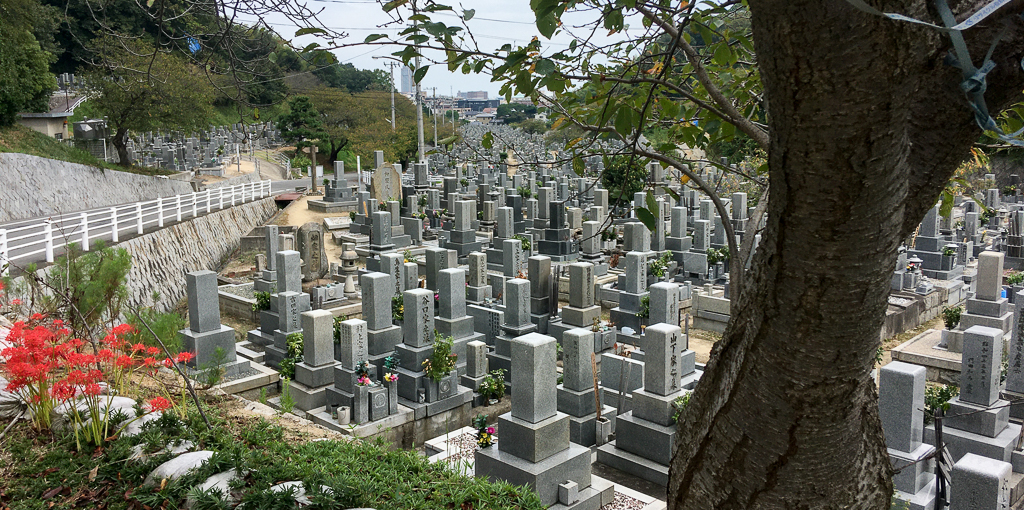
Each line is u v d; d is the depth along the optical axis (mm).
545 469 9875
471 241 28406
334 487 6211
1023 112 3666
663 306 16156
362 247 30344
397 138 63875
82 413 7695
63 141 41531
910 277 22125
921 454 10477
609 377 13992
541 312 18656
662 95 4238
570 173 48250
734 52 3879
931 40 2229
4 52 35344
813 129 2178
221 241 32594
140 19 31141
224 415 9227
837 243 2340
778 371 2699
